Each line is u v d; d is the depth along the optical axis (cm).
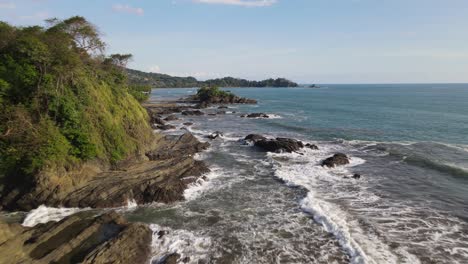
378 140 5084
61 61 2834
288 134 5788
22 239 1792
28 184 2438
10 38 2797
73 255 1730
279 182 3062
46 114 2747
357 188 2878
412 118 7488
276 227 2148
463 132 5575
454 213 2333
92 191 2538
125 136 3409
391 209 2409
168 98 16588
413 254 1794
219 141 5031
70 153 2720
